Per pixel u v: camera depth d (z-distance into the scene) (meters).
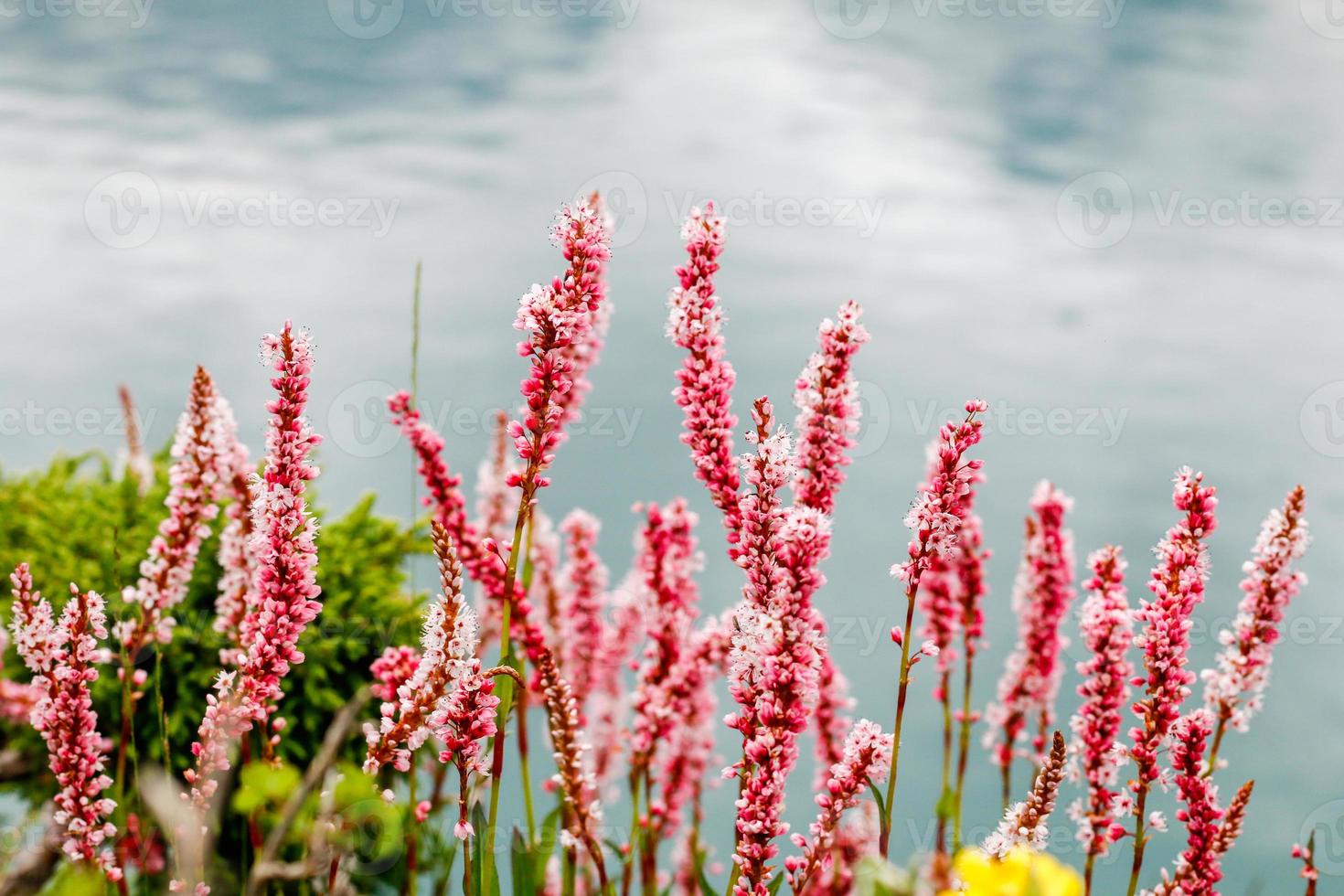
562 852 2.89
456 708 2.34
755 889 2.38
